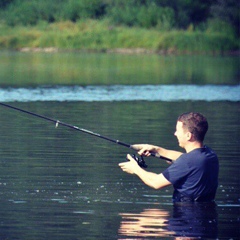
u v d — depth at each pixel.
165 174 18.39
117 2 116.56
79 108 39.22
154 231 16.09
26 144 27.44
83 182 20.88
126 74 65.50
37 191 19.67
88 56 93.44
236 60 88.88
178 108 40.19
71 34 105.50
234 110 39.62
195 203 18.45
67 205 18.25
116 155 25.44
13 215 17.27
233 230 16.23
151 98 45.50
